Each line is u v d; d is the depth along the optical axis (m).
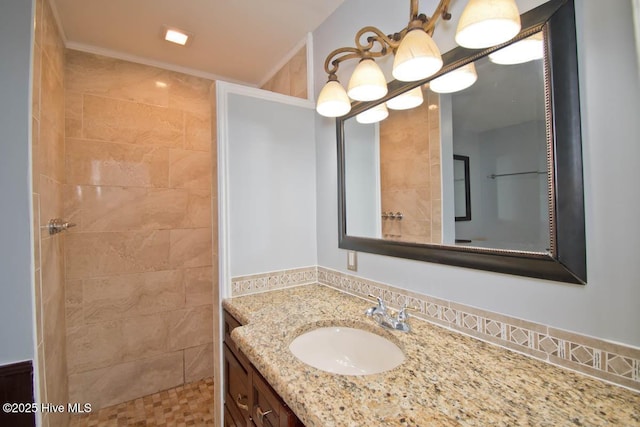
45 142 1.32
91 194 1.91
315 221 1.76
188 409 1.92
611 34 0.69
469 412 0.62
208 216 2.30
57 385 1.49
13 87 1.00
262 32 1.77
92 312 1.91
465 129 0.99
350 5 1.48
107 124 1.96
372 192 1.37
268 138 1.61
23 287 1.01
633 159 0.67
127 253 2.02
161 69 2.14
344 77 1.53
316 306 1.32
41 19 1.22
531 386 0.71
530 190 0.83
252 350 0.91
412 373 0.77
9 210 0.99
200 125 2.27
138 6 1.53
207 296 2.29
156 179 2.12
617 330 0.69
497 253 0.90
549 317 0.80
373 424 0.58
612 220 0.70
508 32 0.77
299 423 0.76
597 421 0.59
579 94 0.74
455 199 1.03
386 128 1.30
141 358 2.06
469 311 0.99
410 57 0.89
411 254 1.18
